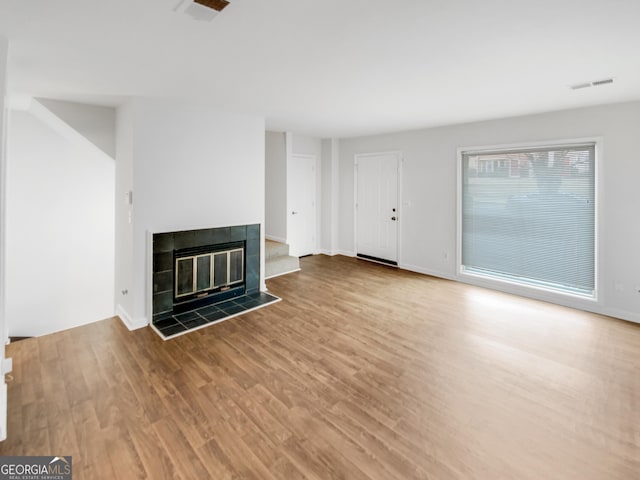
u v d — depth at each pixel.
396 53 2.19
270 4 1.59
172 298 3.59
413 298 4.22
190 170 3.62
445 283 4.85
